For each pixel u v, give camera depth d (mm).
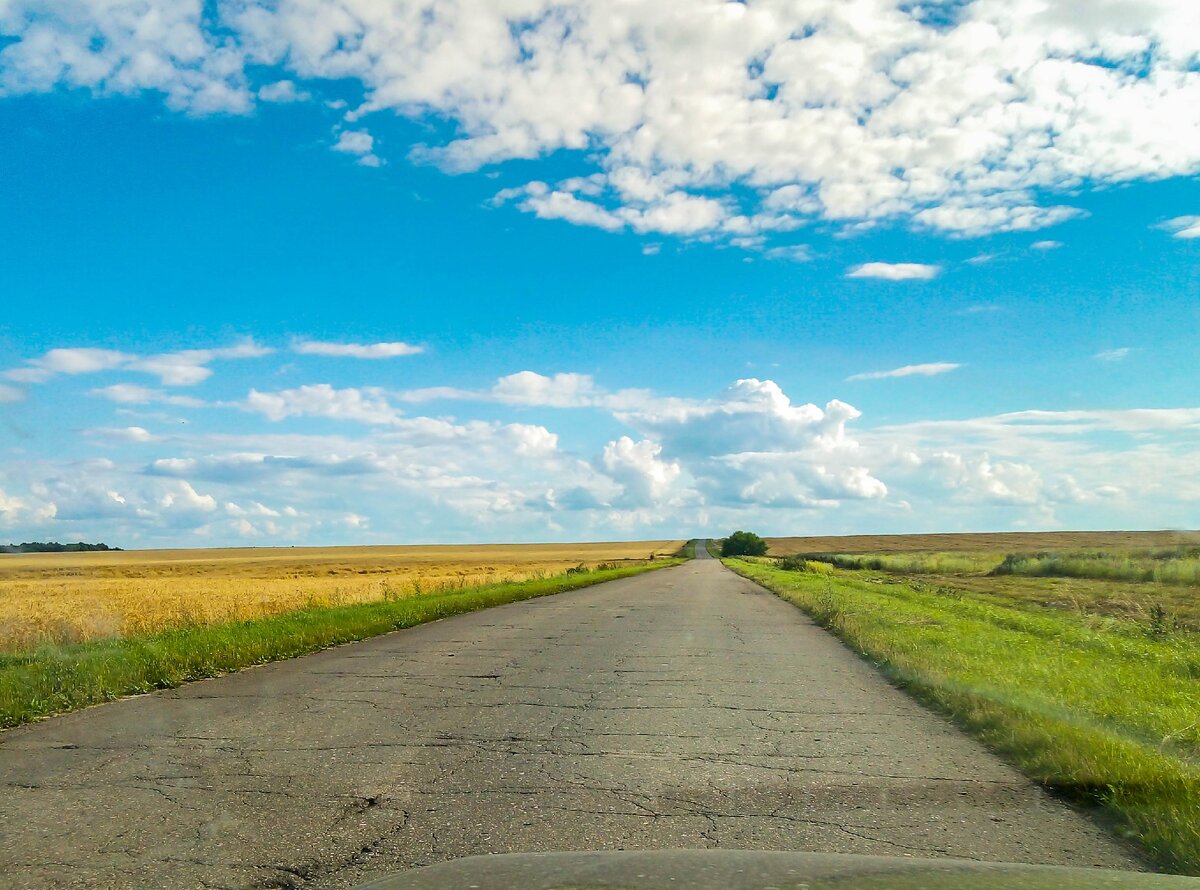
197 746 6766
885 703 8703
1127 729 7031
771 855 2414
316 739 7023
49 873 4082
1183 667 10969
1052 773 5746
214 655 11367
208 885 3945
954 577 43094
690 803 5266
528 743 6902
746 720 7848
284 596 28141
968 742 6977
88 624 15859
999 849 4449
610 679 10258
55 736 7152
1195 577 36469
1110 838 4625
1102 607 23250
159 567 93875
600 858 2375
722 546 151125
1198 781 5238
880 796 5426
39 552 165250
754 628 16719
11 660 12008
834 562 72938
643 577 49250
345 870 4125
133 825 4801
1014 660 11008
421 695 9125
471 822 4863
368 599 25203
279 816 4973
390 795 5422
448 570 76062
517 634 15570
